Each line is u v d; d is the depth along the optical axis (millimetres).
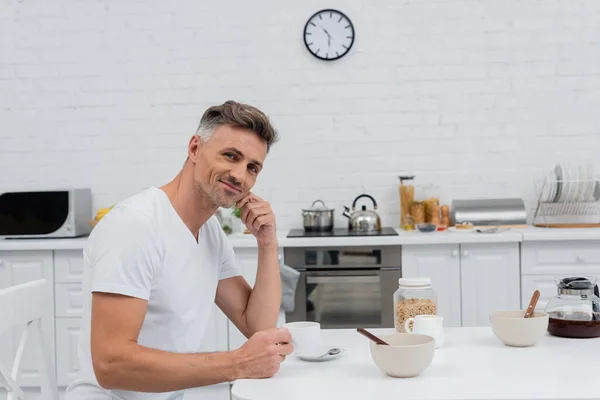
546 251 3383
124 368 1381
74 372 3496
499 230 3525
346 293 3439
